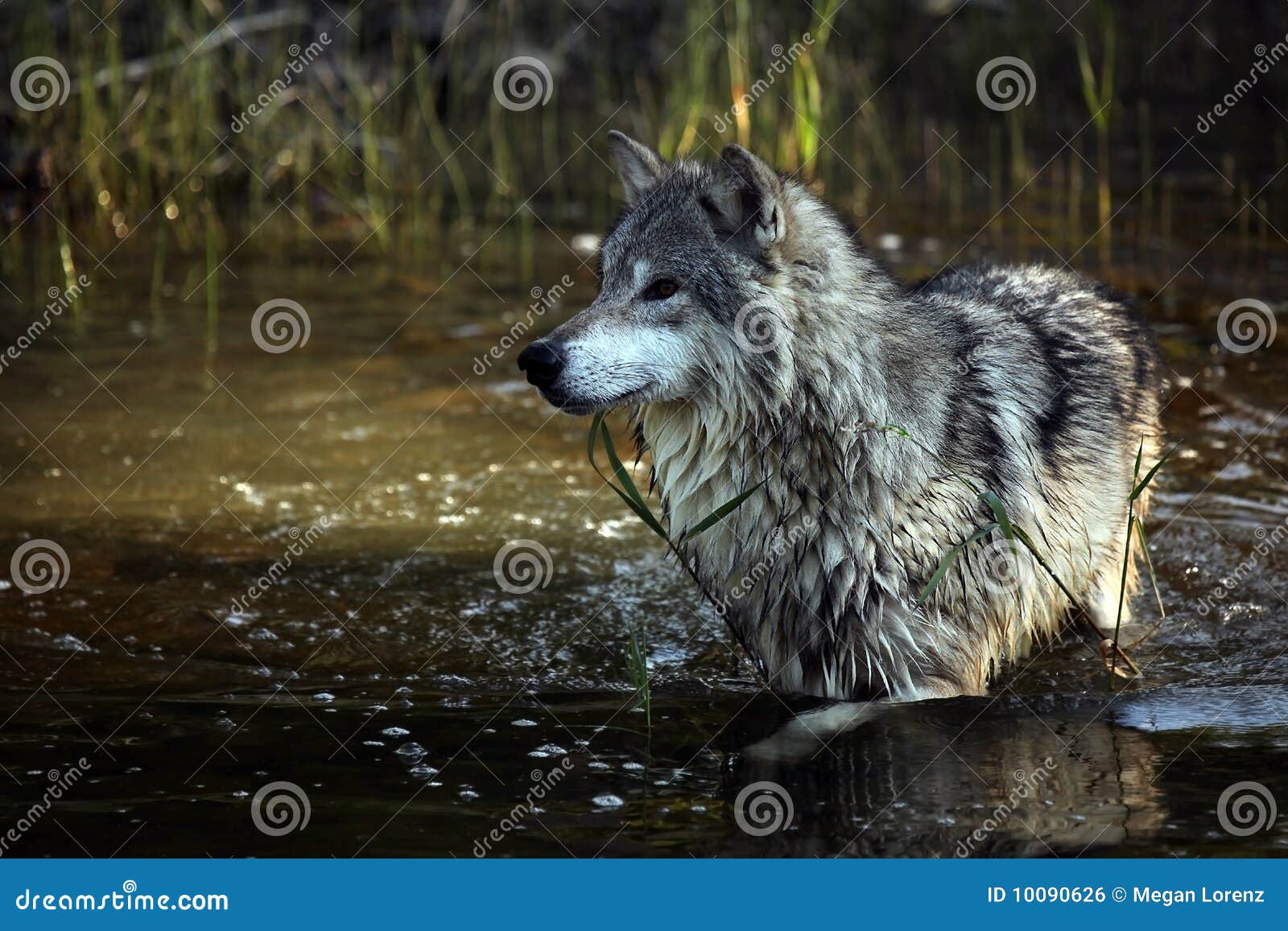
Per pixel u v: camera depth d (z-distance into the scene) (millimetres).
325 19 29547
